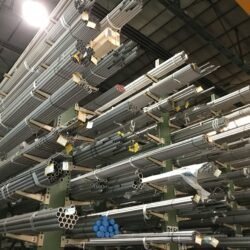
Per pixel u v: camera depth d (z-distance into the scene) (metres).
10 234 2.28
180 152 2.40
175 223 2.77
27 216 2.02
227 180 2.99
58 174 2.07
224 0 4.31
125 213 2.47
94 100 2.65
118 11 1.48
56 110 2.04
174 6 3.81
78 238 2.40
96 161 2.67
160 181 2.37
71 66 1.71
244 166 3.21
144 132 2.71
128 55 1.78
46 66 2.20
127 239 2.43
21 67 2.64
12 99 2.64
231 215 3.10
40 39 2.37
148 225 2.83
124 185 2.61
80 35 1.62
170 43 5.14
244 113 2.78
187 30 4.81
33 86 2.06
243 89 2.74
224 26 4.71
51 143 2.24
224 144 2.80
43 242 2.29
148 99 2.64
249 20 4.57
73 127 2.06
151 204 2.40
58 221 1.70
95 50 1.52
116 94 2.60
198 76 2.37
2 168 2.87
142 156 2.49
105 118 2.54
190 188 2.79
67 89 1.79
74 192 2.66
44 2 3.94
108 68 1.74
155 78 2.59
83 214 2.47
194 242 2.10
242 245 2.86
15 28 4.68
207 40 4.30
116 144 2.45
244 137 2.87
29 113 2.30
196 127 2.82
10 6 4.34
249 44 5.01
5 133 2.75
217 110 3.00
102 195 2.76
